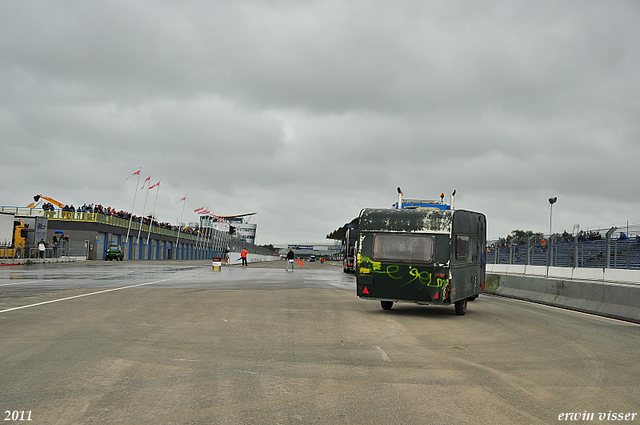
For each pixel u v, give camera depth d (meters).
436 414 5.63
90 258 66.12
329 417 5.44
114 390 6.27
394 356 8.75
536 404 6.12
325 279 34.38
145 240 85.75
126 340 9.49
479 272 18.06
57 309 13.69
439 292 14.73
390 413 5.62
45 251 51.38
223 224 139.50
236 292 20.78
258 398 6.07
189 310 14.22
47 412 5.42
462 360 8.59
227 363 7.84
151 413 5.45
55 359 7.85
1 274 29.38
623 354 9.60
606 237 25.28
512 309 18.00
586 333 12.30
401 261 15.02
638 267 22.81
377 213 15.49
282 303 16.92
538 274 30.64
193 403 5.82
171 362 7.82
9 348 8.62
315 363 8.01
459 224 15.46
